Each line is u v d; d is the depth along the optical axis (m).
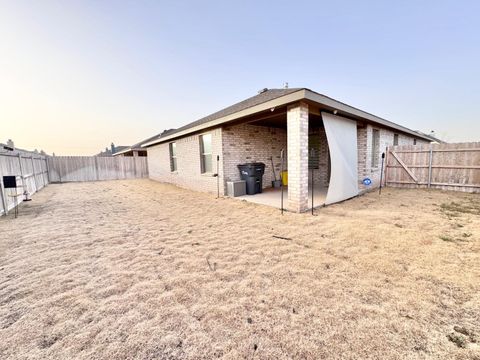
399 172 8.69
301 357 1.29
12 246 3.34
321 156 9.38
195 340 1.46
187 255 2.89
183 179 10.15
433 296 1.88
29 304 1.92
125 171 16.67
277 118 6.91
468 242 3.04
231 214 5.05
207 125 7.07
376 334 1.46
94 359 1.32
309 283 2.13
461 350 1.32
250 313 1.72
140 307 1.83
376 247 2.96
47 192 9.73
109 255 2.95
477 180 7.12
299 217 4.52
